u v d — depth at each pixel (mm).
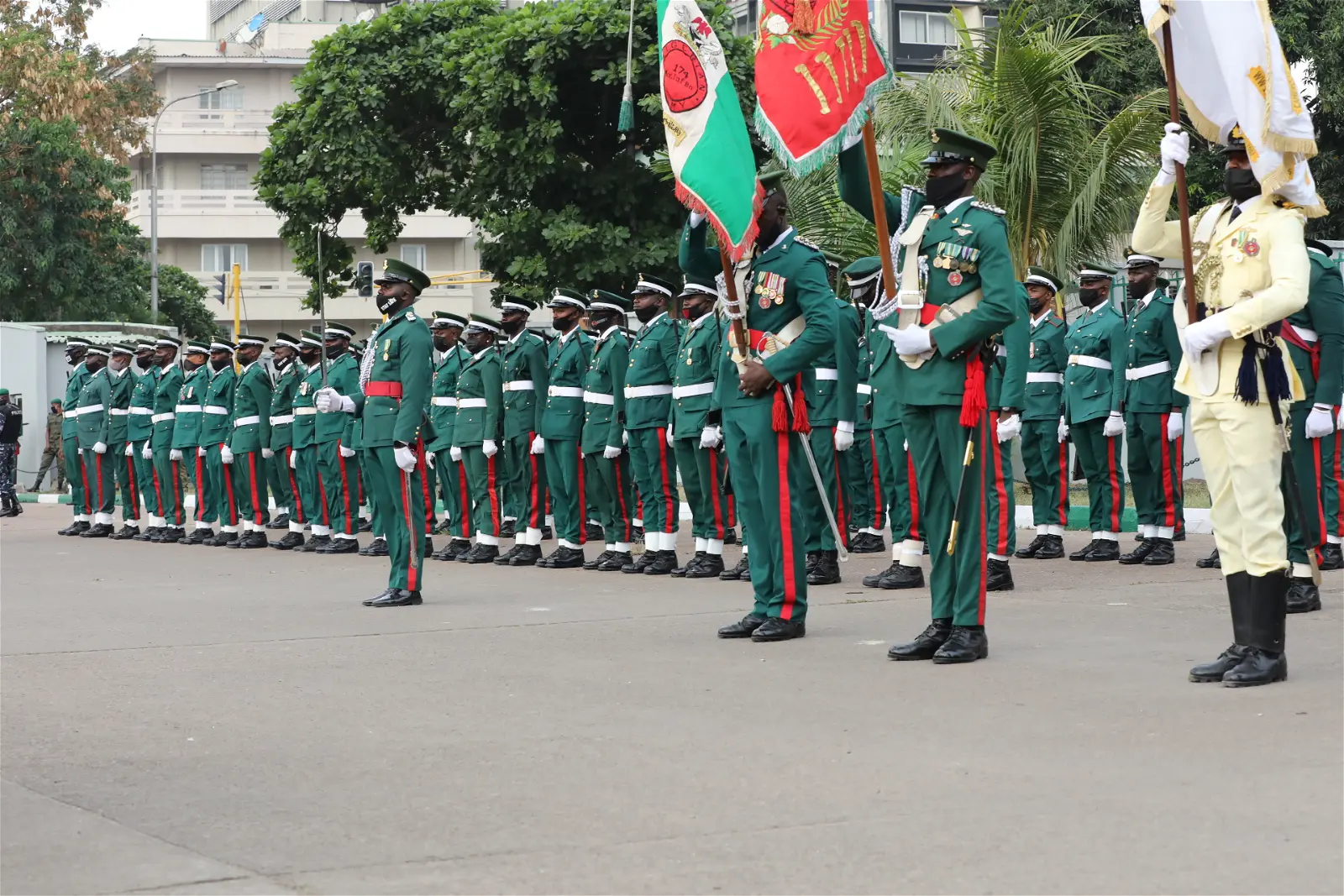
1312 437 9078
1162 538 12562
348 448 16000
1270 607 6777
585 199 21578
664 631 9055
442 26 22625
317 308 24281
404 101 22688
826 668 7516
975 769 5398
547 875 4367
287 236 23812
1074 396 13000
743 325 8461
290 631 9453
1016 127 18469
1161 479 12508
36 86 37156
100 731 6508
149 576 13508
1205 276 7043
